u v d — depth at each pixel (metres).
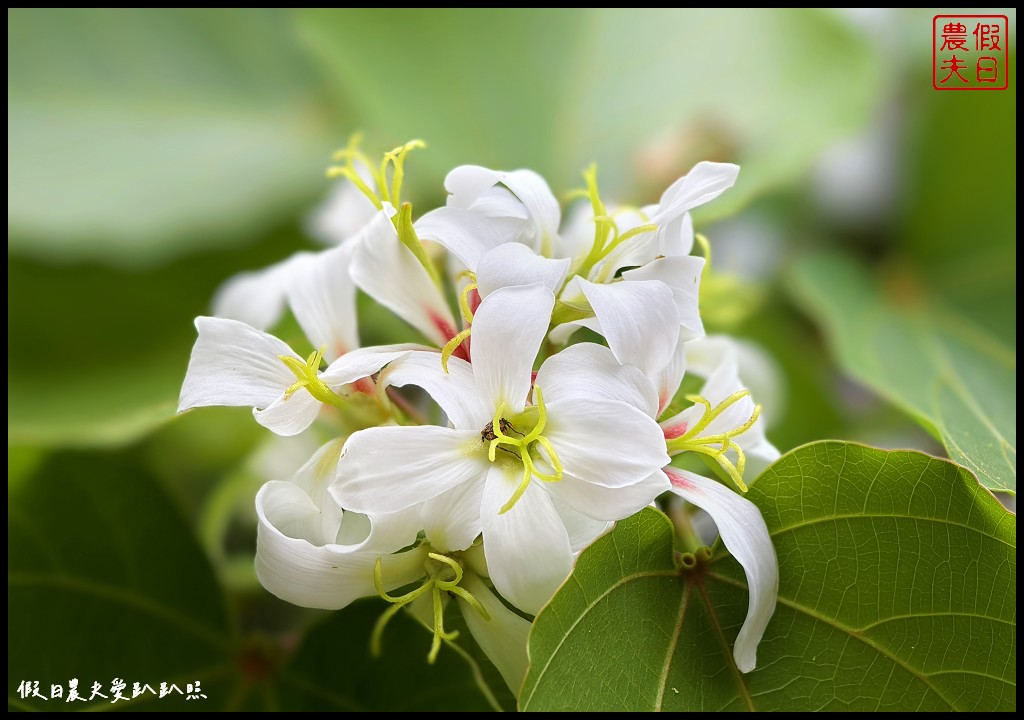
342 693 0.43
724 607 0.40
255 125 0.61
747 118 0.55
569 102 0.57
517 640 0.39
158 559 0.45
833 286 0.53
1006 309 0.55
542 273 0.39
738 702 0.40
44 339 0.51
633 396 0.38
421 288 0.41
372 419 0.41
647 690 0.39
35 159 0.57
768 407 0.49
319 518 0.39
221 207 0.57
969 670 0.40
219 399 0.39
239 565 0.48
